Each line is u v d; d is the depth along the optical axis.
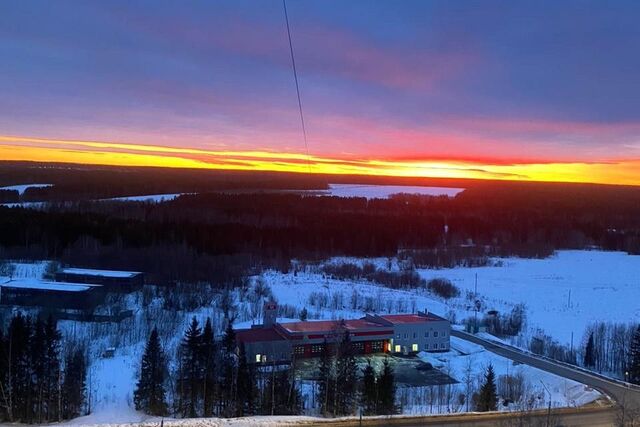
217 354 55.91
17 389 47.44
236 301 92.81
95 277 97.00
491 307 99.25
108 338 68.75
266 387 51.12
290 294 102.62
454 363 65.44
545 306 101.88
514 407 48.06
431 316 76.69
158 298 92.50
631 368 60.22
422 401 51.47
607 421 43.22
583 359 70.62
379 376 52.03
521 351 71.25
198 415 48.25
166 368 54.50
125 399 50.66
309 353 65.62
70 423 43.25
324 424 40.31
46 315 74.50
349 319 80.38
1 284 88.19
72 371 48.94
